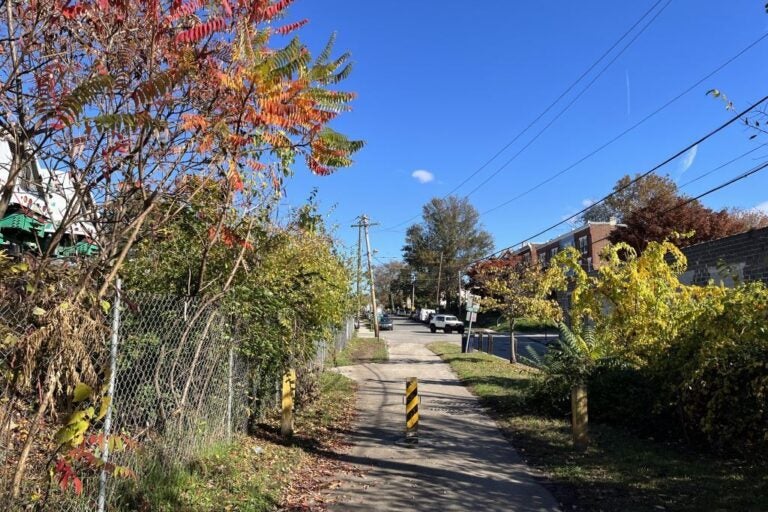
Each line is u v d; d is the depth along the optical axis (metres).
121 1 3.67
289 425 8.41
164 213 4.78
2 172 4.27
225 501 5.32
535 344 33.81
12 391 3.17
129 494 4.71
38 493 3.64
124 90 3.88
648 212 41.59
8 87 3.40
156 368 5.48
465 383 15.70
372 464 7.41
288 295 8.36
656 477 6.69
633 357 9.79
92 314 3.41
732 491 6.00
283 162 5.27
